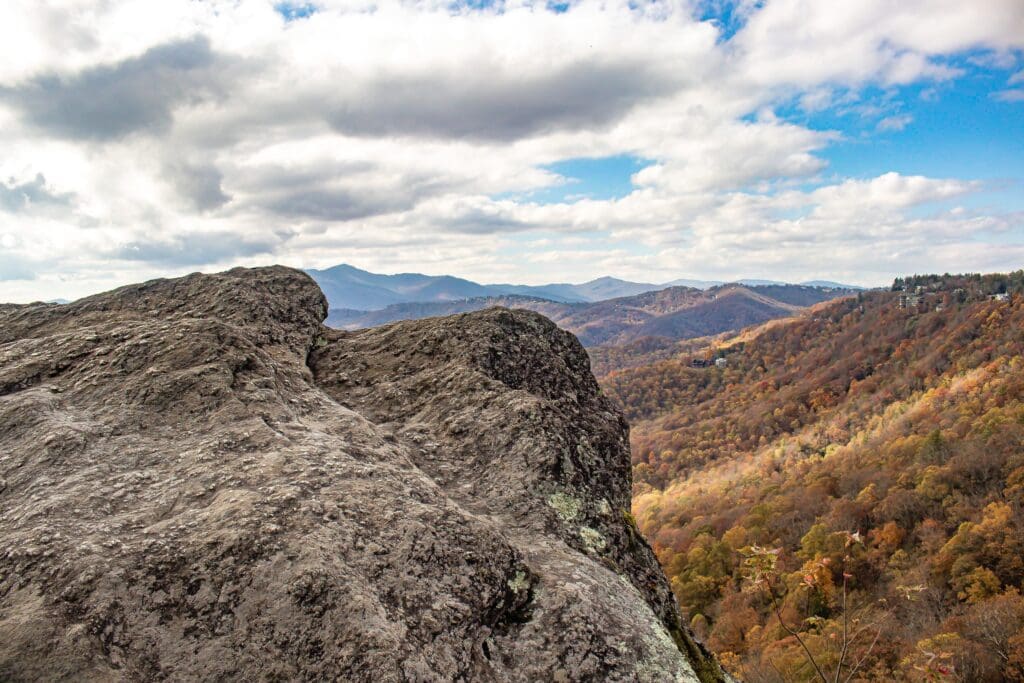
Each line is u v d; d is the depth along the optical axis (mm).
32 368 7914
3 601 4344
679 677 5172
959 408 119500
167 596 4379
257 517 4898
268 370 7949
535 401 8086
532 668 5000
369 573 4738
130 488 5559
